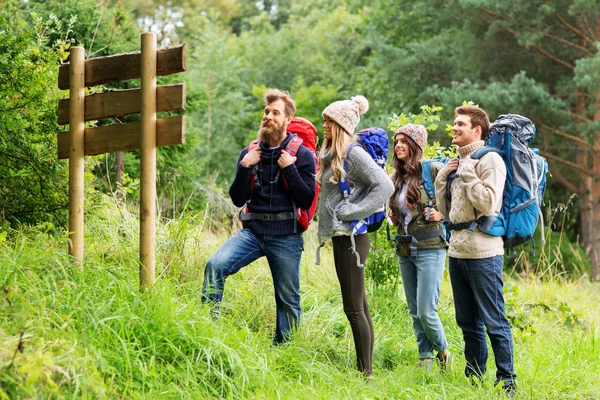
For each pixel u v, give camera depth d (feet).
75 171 22.66
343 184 21.68
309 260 34.78
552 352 27.30
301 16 169.78
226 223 38.27
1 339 16.02
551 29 76.95
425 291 23.66
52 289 19.29
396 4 95.09
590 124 71.15
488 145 21.93
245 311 25.48
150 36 21.58
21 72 26.40
